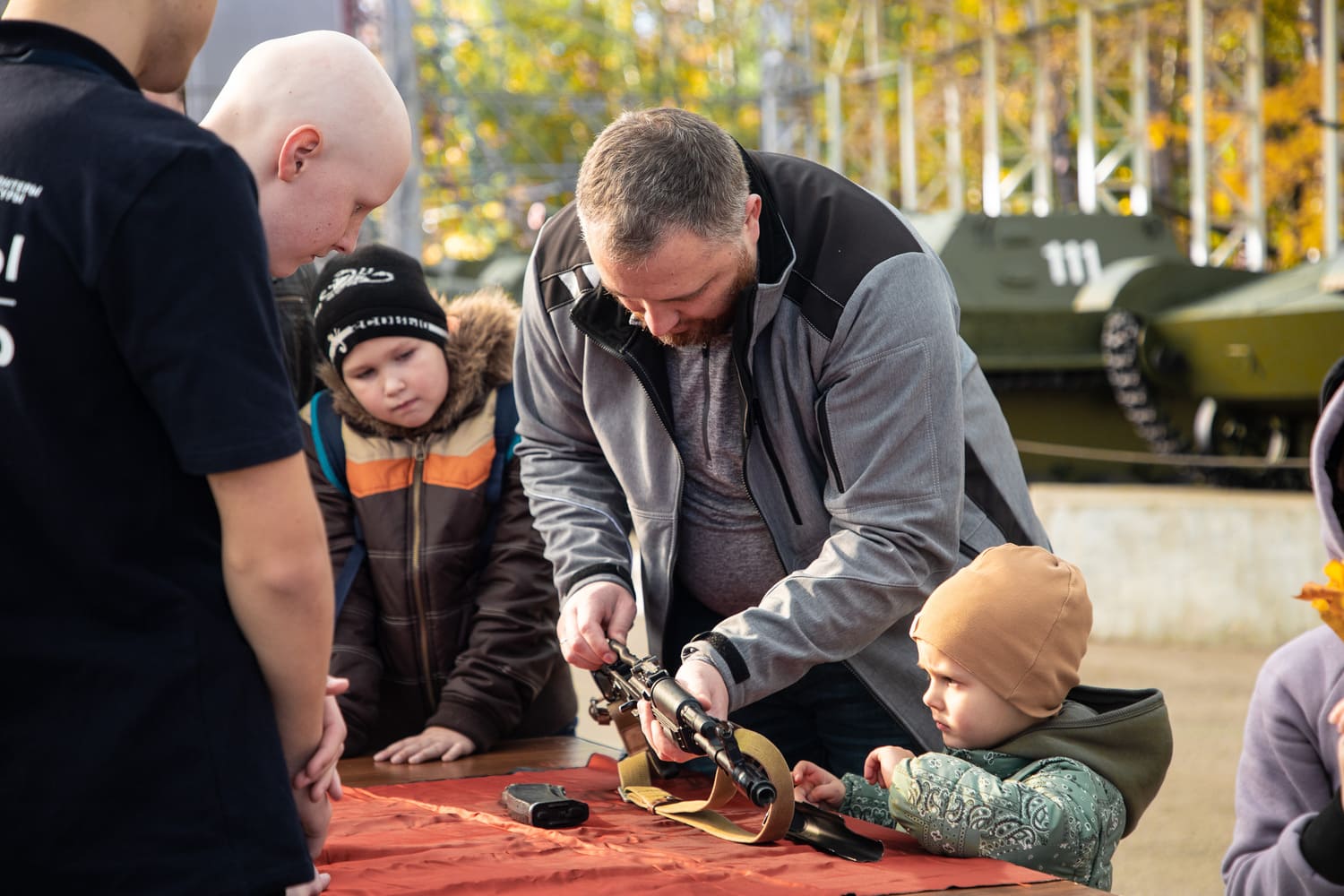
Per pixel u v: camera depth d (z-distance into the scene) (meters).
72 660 1.34
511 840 1.99
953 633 2.09
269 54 1.79
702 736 1.95
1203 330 11.46
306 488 1.42
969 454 2.52
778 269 2.32
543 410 2.75
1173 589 8.77
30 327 1.34
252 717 1.42
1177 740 6.04
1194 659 7.94
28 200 1.35
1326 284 10.80
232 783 1.39
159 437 1.38
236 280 1.36
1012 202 21.83
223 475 1.37
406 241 12.73
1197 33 15.21
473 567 2.97
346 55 1.80
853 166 20.55
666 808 2.19
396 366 2.83
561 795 2.19
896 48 19.55
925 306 2.31
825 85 19.22
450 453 2.92
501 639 2.87
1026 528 2.57
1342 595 1.57
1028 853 1.91
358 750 2.90
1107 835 2.00
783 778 1.92
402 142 1.84
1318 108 17.48
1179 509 8.92
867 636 2.32
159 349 1.33
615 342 2.46
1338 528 2.02
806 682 2.71
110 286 1.33
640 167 2.10
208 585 1.41
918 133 22.45
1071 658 2.08
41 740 1.33
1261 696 2.06
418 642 2.96
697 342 2.34
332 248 1.82
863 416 2.31
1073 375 12.60
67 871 1.33
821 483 2.48
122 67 1.45
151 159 1.35
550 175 20.97
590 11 25.91
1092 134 16.20
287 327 3.42
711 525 2.63
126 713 1.34
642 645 7.62
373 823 2.13
